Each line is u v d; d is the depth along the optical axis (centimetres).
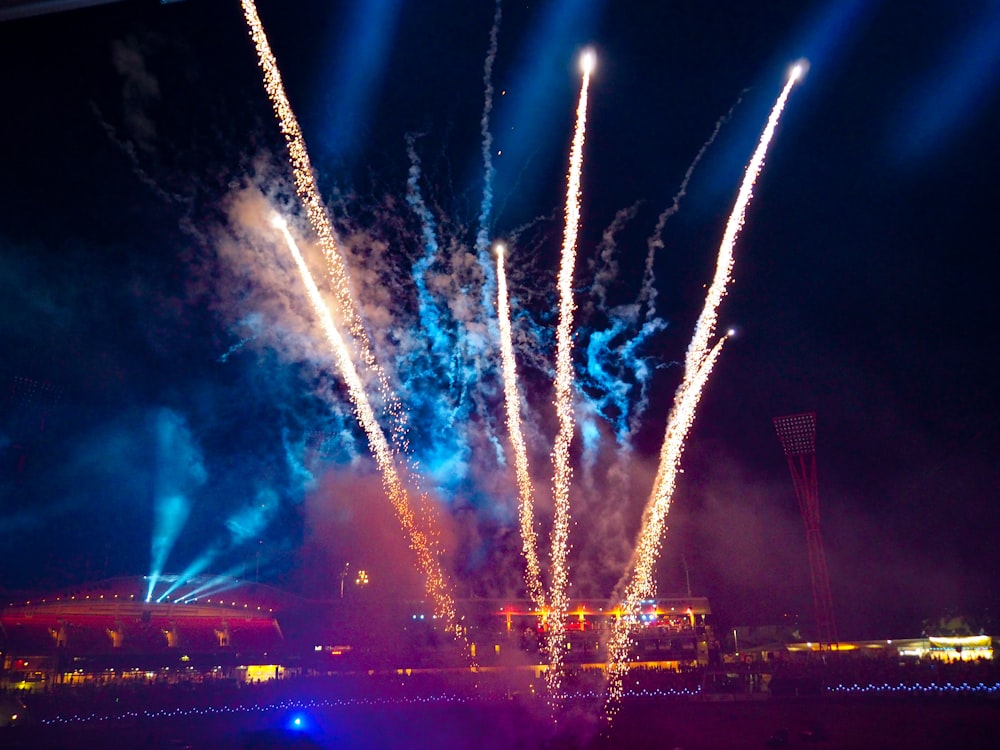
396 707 3183
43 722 2900
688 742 2306
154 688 3177
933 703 2958
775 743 2152
